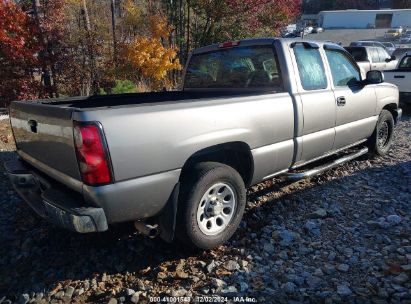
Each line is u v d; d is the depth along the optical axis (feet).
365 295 9.08
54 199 9.33
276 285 9.60
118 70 42.37
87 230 8.70
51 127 9.43
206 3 46.37
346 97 15.81
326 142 15.03
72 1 42.63
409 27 198.59
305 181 16.61
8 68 34.83
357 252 10.98
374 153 19.61
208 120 10.41
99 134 8.39
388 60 47.11
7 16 32.96
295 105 13.08
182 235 10.47
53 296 9.45
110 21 56.03
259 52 13.91
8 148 22.07
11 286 9.94
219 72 15.46
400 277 9.64
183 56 49.96
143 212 9.59
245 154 11.98
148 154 9.20
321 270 10.17
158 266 10.51
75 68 38.93
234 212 11.48
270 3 48.98
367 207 14.01
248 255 10.94
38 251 11.43
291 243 11.55
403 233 11.96
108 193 8.70
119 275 10.23
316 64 14.66
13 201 14.98
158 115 9.39
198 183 10.27
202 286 9.61
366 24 205.05
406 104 34.91
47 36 36.11
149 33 49.52
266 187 15.94
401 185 16.07
